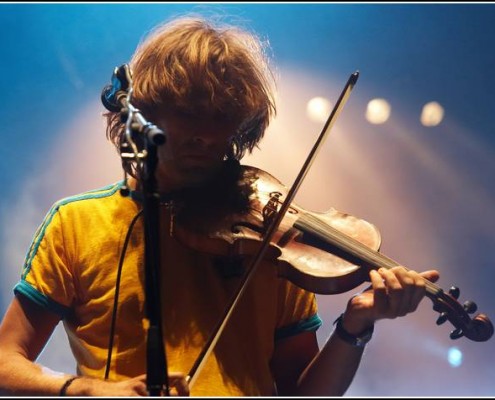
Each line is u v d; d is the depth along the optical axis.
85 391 2.48
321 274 2.74
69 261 2.79
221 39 3.00
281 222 2.91
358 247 2.84
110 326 2.71
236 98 2.89
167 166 2.86
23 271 2.80
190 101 2.83
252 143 3.22
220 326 2.58
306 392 2.87
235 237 2.76
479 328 2.77
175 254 2.80
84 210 2.85
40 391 2.54
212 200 2.90
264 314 2.84
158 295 2.28
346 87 2.90
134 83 2.90
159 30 3.12
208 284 2.79
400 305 2.62
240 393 2.69
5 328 2.74
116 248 2.78
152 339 2.26
